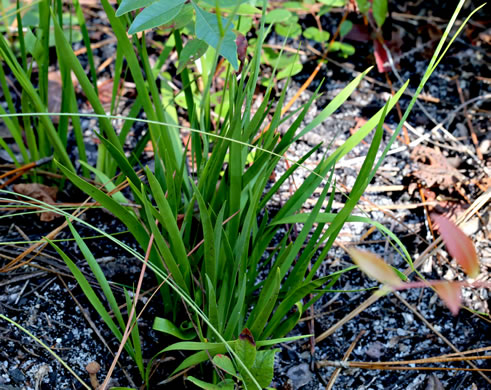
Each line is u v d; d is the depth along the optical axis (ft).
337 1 4.36
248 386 2.39
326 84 4.28
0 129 3.69
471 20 4.66
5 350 2.65
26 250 2.90
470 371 2.77
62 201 3.27
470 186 3.57
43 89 2.99
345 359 2.82
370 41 4.63
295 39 4.54
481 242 3.27
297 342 2.88
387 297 3.10
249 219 2.41
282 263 2.53
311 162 3.75
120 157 2.53
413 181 3.64
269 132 2.50
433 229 3.36
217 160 2.54
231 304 2.65
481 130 3.95
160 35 4.50
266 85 4.20
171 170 2.51
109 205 2.37
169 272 2.49
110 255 3.05
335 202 3.51
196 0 2.30
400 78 4.33
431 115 4.07
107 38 4.48
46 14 2.73
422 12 4.77
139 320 2.80
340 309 3.04
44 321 2.75
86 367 2.65
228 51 2.13
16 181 3.34
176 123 3.23
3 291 2.82
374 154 2.14
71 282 2.91
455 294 1.87
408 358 2.83
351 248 1.83
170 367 2.69
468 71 4.35
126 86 4.14
